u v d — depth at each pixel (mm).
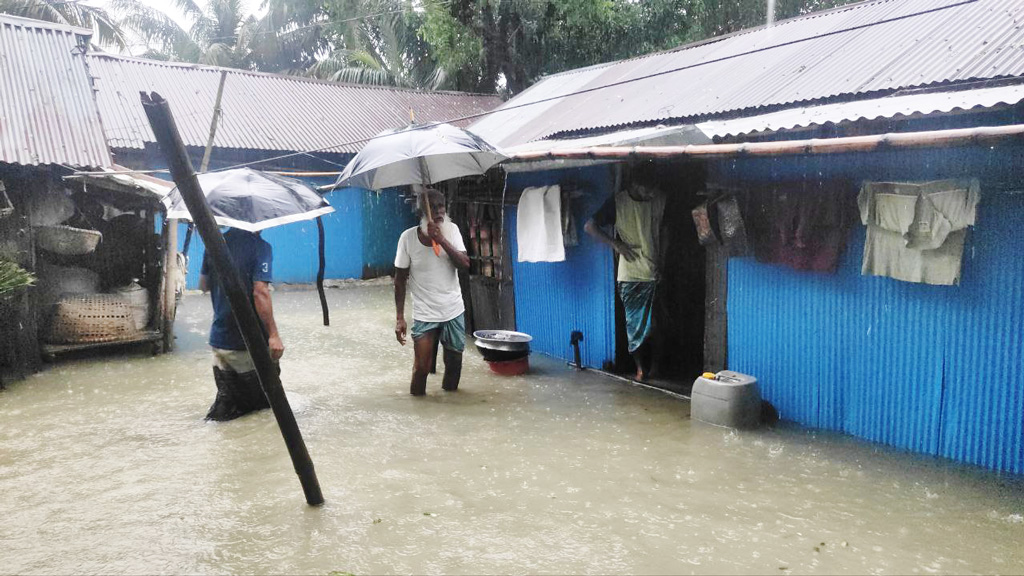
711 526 3865
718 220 5938
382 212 16438
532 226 7926
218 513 4094
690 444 5203
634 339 6949
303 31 24891
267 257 5750
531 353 8773
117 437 5527
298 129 14859
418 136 5941
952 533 3748
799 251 5484
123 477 4672
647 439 5332
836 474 4586
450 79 21141
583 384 7098
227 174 5934
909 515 3967
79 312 8266
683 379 7148
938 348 4785
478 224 9797
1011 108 4098
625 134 6344
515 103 12078
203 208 3604
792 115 5281
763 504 4145
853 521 3904
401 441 5324
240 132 13969
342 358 8469
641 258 6766
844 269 5297
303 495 4316
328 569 3457
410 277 6688
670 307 7844
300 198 6094
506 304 9336
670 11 17531
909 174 4770
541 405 6320
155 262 9531
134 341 8633
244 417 6004
